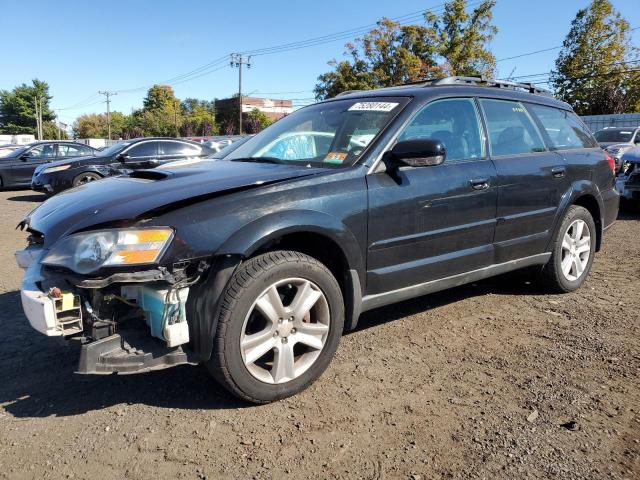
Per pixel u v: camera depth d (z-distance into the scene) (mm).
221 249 2664
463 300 4660
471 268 3873
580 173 4707
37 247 2992
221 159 3992
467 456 2461
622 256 6234
